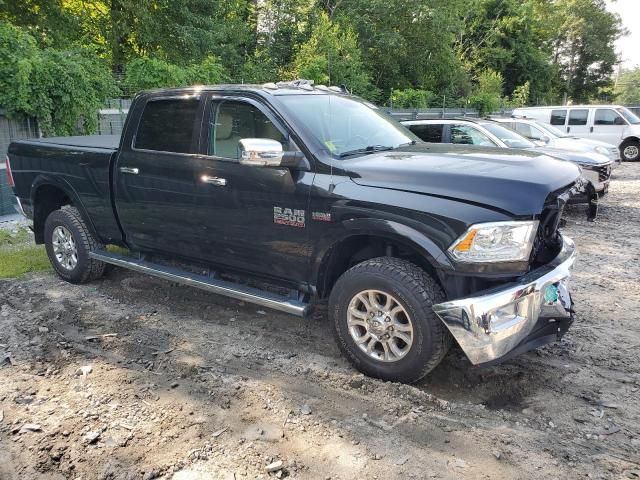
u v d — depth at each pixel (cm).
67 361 409
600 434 322
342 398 358
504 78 4275
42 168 579
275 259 416
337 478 282
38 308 512
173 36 2094
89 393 363
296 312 398
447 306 332
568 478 283
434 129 980
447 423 331
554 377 390
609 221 959
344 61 2292
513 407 355
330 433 320
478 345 328
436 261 338
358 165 376
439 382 384
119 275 611
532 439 317
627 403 356
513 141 956
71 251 575
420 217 342
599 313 516
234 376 388
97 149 532
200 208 450
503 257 331
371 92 2583
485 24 4072
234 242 436
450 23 3130
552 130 1345
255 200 413
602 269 665
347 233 371
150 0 2000
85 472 286
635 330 475
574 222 950
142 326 476
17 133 947
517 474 286
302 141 394
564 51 5922
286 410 344
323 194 378
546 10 5069
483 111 3039
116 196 515
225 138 437
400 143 457
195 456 298
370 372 377
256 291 429
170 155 467
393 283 351
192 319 493
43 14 1820
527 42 4294
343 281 379
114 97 1202
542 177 347
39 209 611
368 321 372
